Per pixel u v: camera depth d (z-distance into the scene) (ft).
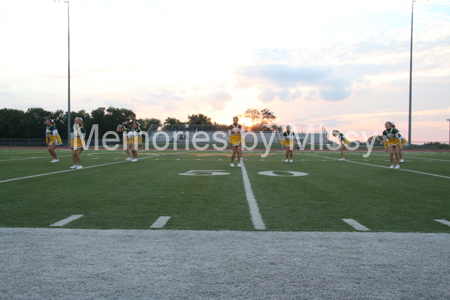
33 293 6.75
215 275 7.57
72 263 8.26
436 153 84.94
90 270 7.85
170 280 7.32
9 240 10.06
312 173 31.22
